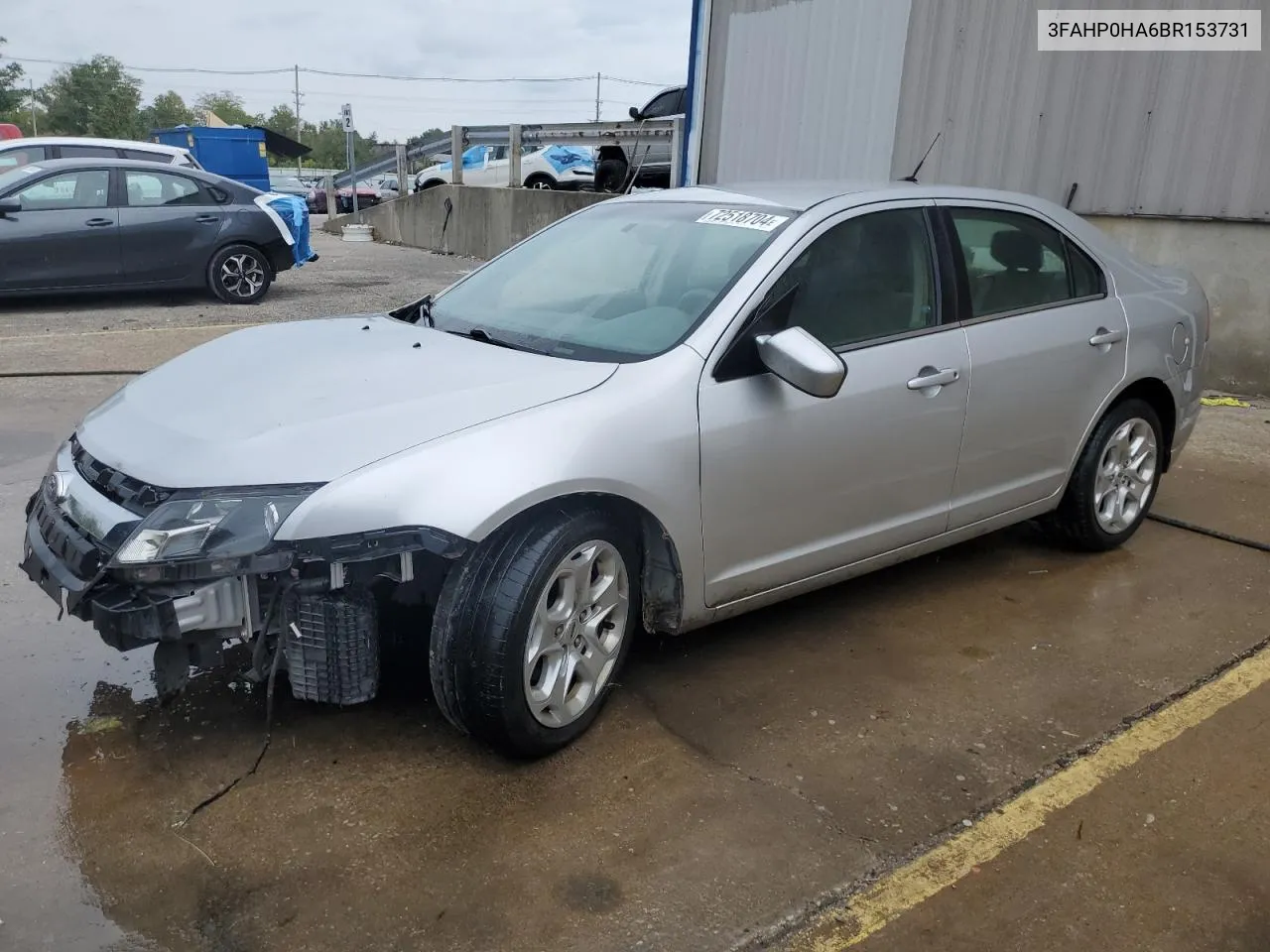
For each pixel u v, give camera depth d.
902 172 9.73
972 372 3.82
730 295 3.28
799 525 3.43
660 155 13.68
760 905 2.46
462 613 2.76
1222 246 7.74
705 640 3.81
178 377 3.30
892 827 2.76
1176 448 4.90
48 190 10.26
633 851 2.63
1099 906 2.50
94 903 2.40
